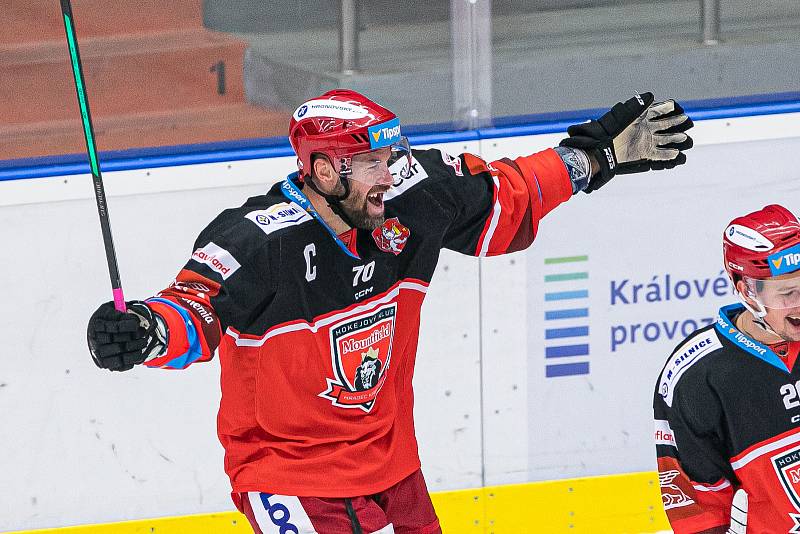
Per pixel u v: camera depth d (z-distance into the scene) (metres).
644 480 14.71
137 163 13.39
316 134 9.80
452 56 14.02
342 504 10.40
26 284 13.41
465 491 14.48
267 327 10.03
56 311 13.51
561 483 14.61
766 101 14.55
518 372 14.31
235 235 9.81
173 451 13.95
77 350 13.60
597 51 14.26
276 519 10.34
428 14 13.89
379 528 10.44
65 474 13.85
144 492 14.02
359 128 9.73
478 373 14.23
